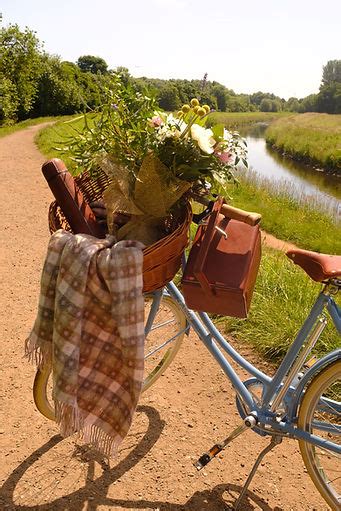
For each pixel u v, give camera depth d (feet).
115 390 7.11
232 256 7.04
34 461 8.91
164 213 7.00
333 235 39.42
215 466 9.02
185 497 8.34
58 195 7.16
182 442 9.57
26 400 10.59
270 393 8.03
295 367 7.71
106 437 7.20
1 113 130.31
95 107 6.88
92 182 7.88
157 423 10.04
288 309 14.05
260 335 12.99
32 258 19.38
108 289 6.63
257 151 136.26
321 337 12.35
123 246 6.64
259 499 8.37
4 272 17.75
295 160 114.11
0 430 9.66
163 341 11.40
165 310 9.89
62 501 8.13
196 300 7.01
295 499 8.43
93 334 6.81
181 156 6.65
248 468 9.03
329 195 68.08
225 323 13.87
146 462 9.04
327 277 6.91
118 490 8.40
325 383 7.47
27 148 60.03
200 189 7.18
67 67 175.83
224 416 10.41
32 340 7.22
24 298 15.61
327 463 9.12
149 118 6.68
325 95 393.70
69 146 7.14
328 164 96.78
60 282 6.65
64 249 6.71
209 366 12.12
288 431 7.82
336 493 8.00
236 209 7.13
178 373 11.80
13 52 144.97
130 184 6.86
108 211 7.08
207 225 7.06
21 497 8.16
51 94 167.43
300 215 44.34
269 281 15.94
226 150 6.75
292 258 7.35
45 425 9.83
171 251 6.86
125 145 6.81
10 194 30.81
